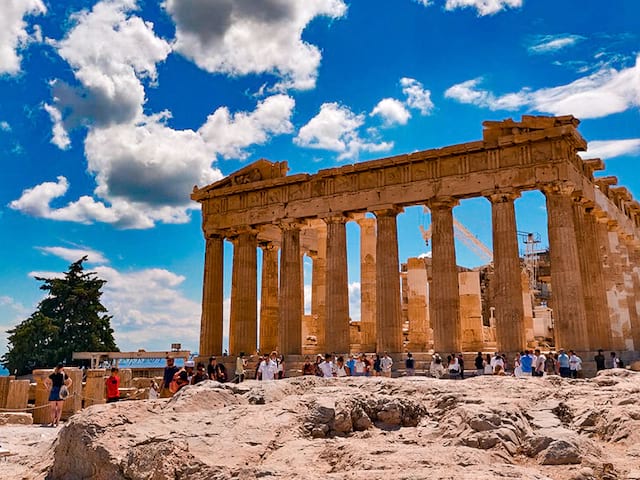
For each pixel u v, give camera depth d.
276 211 48.47
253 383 17.88
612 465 10.98
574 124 38.47
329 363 31.56
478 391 16.94
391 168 43.84
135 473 11.12
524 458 11.80
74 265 82.94
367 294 51.25
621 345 45.16
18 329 78.81
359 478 9.43
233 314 53.12
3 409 29.78
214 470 10.80
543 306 75.81
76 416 13.26
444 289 40.62
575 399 16.59
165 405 15.61
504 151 39.84
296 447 12.27
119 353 49.47
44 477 12.94
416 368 40.03
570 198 38.50
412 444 12.57
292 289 47.22
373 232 52.09
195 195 52.94
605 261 46.69
